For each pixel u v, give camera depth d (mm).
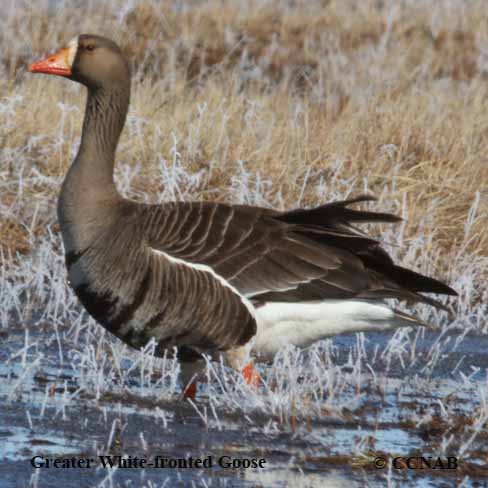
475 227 16703
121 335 11625
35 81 20250
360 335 13578
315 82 24250
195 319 11266
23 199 16297
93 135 11984
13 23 24578
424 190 17234
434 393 12250
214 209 11594
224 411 11195
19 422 10453
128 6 24672
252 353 11805
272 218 11742
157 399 11469
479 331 14789
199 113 19000
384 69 24297
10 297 14094
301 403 11297
